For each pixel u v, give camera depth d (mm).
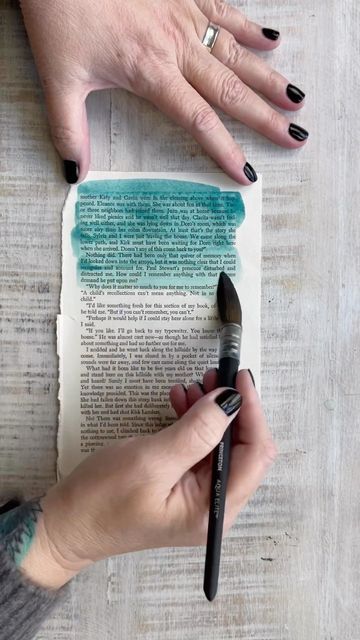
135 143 376
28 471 367
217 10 364
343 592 376
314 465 378
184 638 371
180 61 356
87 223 373
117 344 372
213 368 354
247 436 317
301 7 384
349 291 381
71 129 347
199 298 375
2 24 374
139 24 341
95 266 373
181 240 376
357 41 383
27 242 372
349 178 383
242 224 377
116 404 370
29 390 369
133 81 352
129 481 283
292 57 384
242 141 379
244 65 365
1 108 373
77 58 341
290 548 376
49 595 307
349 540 377
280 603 374
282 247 379
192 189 377
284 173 380
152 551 372
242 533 375
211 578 289
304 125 383
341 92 380
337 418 379
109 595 370
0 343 370
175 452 282
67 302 371
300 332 379
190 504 299
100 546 304
